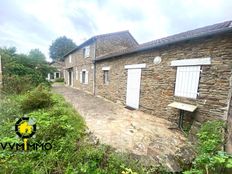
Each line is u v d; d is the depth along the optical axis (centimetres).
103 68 966
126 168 216
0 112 387
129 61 702
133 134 367
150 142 327
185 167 247
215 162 208
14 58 990
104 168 228
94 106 684
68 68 1855
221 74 354
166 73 506
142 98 623
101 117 503
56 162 226
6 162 208
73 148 259
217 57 361
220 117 354
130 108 681
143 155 267
